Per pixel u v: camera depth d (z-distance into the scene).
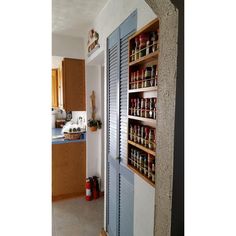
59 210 2.96
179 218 0.99
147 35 1.37
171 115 0.97
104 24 2.29
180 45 0.92
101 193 3.38
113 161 2.10
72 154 3.29
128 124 1.64
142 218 1.48
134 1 1.55
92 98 3.29
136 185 1.57
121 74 1.86
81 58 3.30
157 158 1.12
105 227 2.38
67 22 2.71
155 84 1.26
